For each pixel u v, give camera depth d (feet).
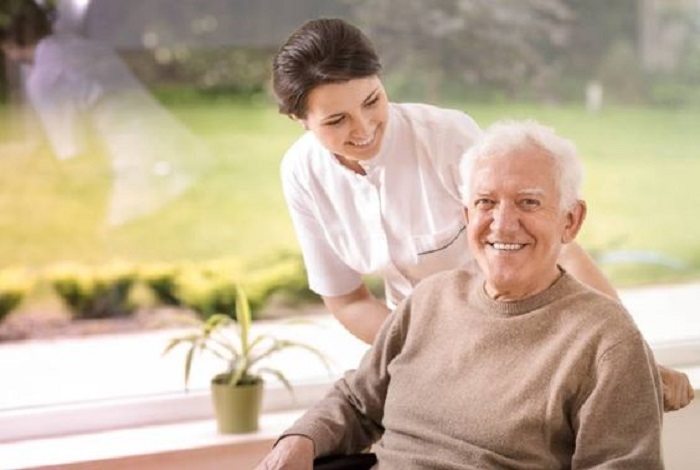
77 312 12.52
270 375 10.12
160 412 9.39
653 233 13.66
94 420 9.23
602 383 6.46
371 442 7.86
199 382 10.71
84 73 12.16
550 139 6.86
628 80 13.89
